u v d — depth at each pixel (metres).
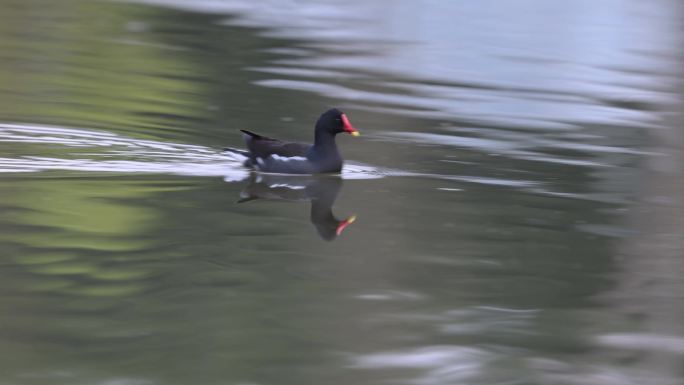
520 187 16.33
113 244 12.45
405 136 19.86
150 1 35.56
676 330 10.52
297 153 16.75
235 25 32.12
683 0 39.44
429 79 25.73
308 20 33.78
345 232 13.44
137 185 15.30
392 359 9.57
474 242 13.23
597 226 14.18
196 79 24.34
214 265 11.90
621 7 38.12
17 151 16.84
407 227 13.86
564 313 10.93
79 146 17.48
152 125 19.53
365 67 26.77
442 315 10.71
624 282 11.92
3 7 32.88
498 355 9.77
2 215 13.30
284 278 11.59
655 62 29.30
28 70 24.28
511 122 21.52
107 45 28.08
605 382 9.23
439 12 36.44
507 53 29.72
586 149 19.34
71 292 10.85
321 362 9.39
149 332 9.89
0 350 9.38
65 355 9.33
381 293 11.26
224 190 15.38
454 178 16.78
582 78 26.73
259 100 22.45
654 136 20.72
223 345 9.70
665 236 13.77
